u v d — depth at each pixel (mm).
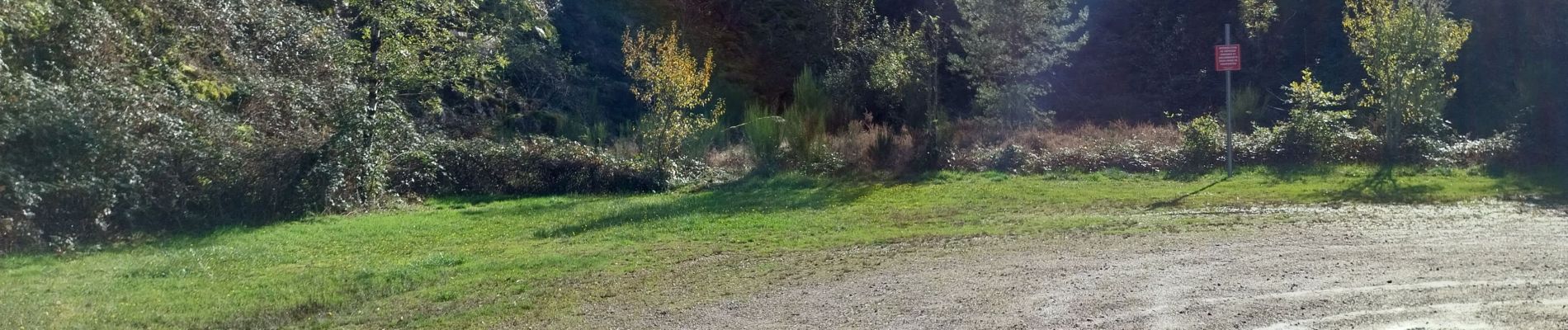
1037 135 20875
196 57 16219
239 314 7457
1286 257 8344
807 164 19188
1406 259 8078
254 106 15641
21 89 11484
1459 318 6062
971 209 13352
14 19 12508
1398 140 17656
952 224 11648
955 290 7379
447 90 22828
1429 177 15711
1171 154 18172
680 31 25578
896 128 22625
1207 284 7254
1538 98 21422
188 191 12898
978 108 23625
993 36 23203
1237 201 13375
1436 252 8391
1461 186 14391
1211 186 15555
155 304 7816
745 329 6477
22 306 7633
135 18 15289
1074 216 12125
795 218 12484
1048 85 25734
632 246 10500
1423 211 11734
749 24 29984
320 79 16297
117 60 14008
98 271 9438
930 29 25125
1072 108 27422
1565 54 23500
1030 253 9086
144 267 9508
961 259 8898
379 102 16312
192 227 12719
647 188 17578
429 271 9109
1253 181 16031
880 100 23812
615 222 12492
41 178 11234
